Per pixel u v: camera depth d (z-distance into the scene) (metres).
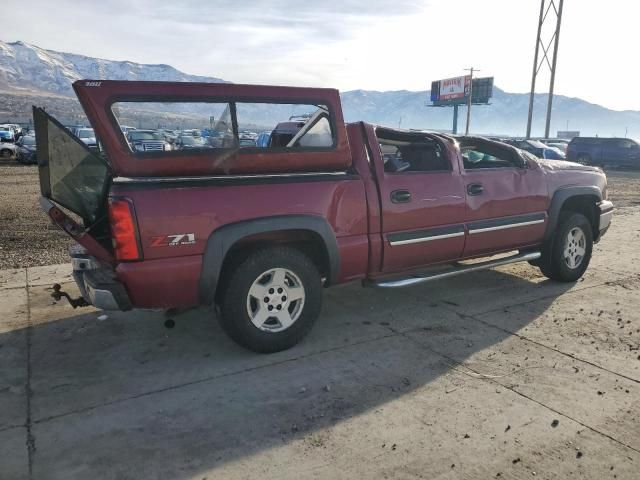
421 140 5.24
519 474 2.74
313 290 4.27
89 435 3.09
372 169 4.55
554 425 3.19
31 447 2.97
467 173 5.15
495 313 5.18
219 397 3.54
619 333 4.67
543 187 5.72
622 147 27.58
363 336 4.60
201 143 3.85
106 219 4.00
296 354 4.23
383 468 2.79
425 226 4.84
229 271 4.00
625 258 7.57
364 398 3.52
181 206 3.67
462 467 2.80
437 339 4.53
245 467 2.80
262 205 3.95
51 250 7.98
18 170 23.09
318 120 4.26
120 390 3.63
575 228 6.07
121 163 3.58
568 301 5.55
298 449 2.96
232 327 4.04
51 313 5.12
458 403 3.45
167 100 3.70
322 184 4.23
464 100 82.19
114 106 3.56
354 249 4.42
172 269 3.68
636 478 2.72
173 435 3.09
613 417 3.29
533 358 4.14
